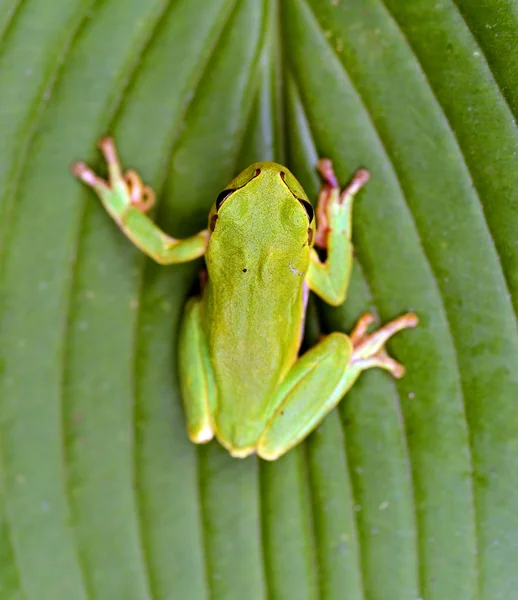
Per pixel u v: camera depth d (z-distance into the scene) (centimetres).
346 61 28
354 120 28
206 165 29
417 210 28
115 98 28
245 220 28
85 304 29
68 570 29
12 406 29
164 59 28
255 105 28
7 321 29
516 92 28
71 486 29
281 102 28
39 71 28
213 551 29
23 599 29
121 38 28
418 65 28
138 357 29
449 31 28
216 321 28
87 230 29
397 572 29
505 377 28
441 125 28
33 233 29
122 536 29
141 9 28
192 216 29
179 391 29
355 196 29
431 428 29
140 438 29
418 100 28
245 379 28
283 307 28
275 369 28
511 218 28
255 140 29
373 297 29
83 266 29
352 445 29
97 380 29
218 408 29
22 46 28
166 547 29
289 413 28
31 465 29
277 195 28
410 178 28
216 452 29
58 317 29
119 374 29
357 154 28
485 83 28
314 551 29
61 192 28
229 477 29
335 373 28
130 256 29
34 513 29
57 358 29
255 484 29
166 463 29
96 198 29
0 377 29
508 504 29
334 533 29
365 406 29
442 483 29
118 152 28
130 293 29
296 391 28
